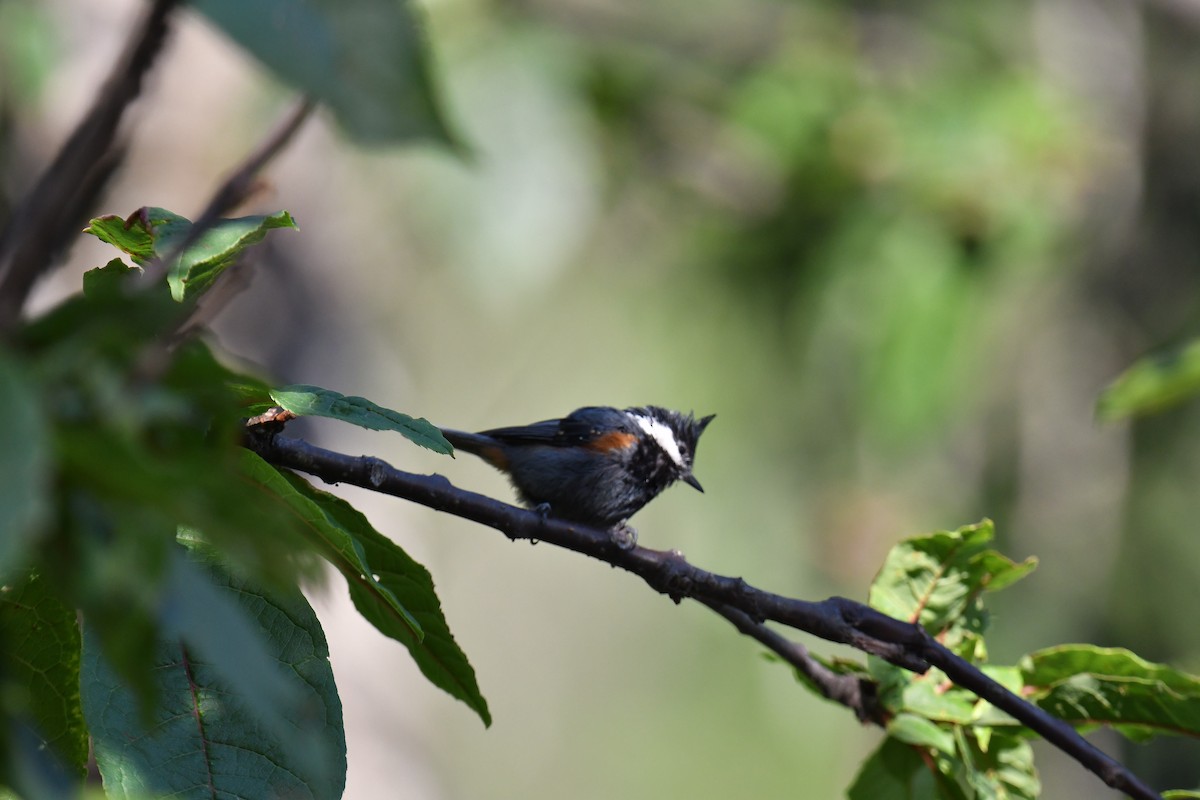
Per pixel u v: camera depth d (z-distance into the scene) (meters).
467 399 17.14
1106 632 13.92
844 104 13.50
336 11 1.53
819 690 5.66
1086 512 14.22
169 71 11.61
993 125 12.88
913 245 12.51
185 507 1.77
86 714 3.37
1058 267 13.37
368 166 12.09
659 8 14.18
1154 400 7.33
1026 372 14.70
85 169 1.92
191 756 3.46
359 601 4.40
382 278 14.66
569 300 16.09
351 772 12.42
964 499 14.24
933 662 5.07
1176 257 14.27
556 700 18.89
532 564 19.59
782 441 14.02
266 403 3.84
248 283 3.98
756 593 5.12
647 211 14.99
